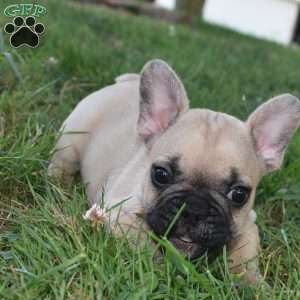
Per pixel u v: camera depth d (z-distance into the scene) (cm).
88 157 65
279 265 54
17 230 52
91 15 139
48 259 47
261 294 49
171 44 133
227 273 49
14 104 68
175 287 47
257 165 54
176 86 57
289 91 113
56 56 89
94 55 92
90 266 46
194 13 212
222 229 50
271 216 67
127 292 45
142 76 57
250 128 56
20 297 43
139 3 212
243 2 305
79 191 63
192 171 50
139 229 50
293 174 71
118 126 65
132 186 56
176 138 52
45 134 63
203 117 54
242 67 130
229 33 214
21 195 58
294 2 306
